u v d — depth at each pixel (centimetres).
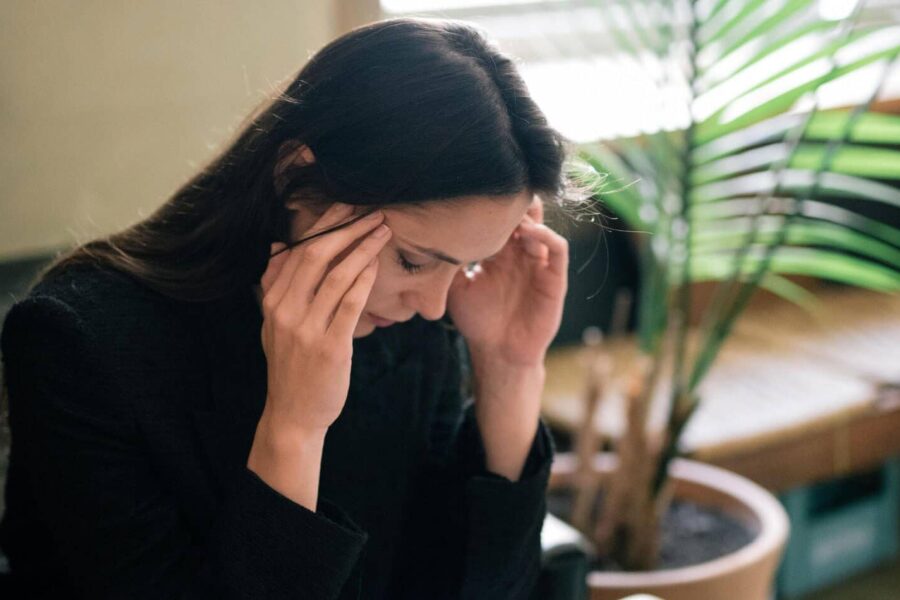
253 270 105
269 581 95
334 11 201
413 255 96
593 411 175
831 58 136
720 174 154
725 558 165
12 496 111
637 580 158
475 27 97
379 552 124
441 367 128
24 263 181
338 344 94
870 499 239
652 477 167
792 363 237
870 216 269
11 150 181
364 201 92
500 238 95
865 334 254
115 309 104
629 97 164
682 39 148
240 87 195
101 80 184
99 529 100
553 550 133
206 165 108
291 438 96
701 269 168
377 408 121
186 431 106
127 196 191
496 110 91
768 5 169
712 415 211
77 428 100
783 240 154
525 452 125
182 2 187
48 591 113
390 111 90
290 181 97
